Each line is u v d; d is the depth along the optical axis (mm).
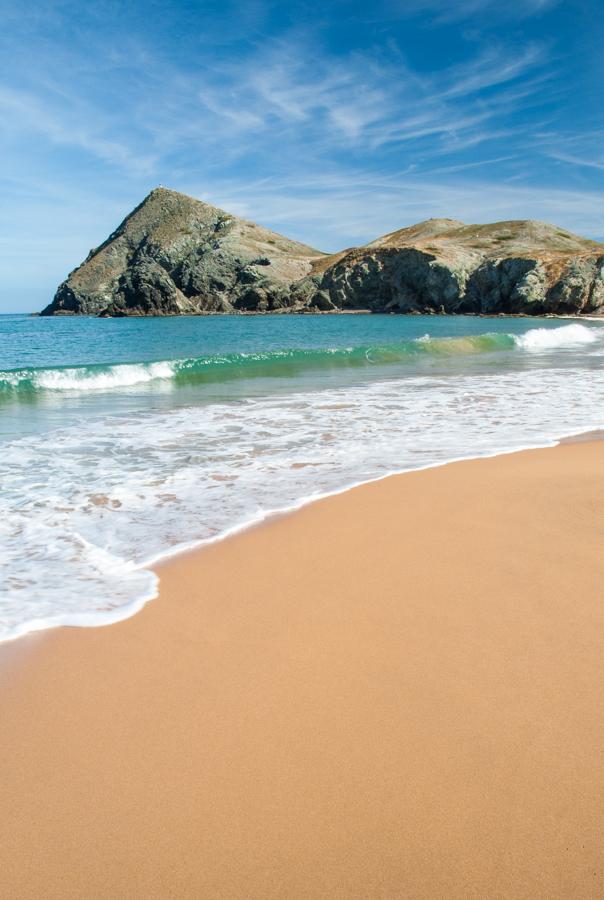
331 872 1582
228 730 2139
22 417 8867
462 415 8742
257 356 17312
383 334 34969
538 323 50312
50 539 4027
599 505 4582
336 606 3051
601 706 2242
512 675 2432
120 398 11039
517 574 3375
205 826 1728
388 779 1891
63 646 2707
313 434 7469
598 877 1557
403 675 2445
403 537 3971
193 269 103000
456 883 1547
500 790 1841
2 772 1934
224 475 5586
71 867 1600
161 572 3496
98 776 1921
